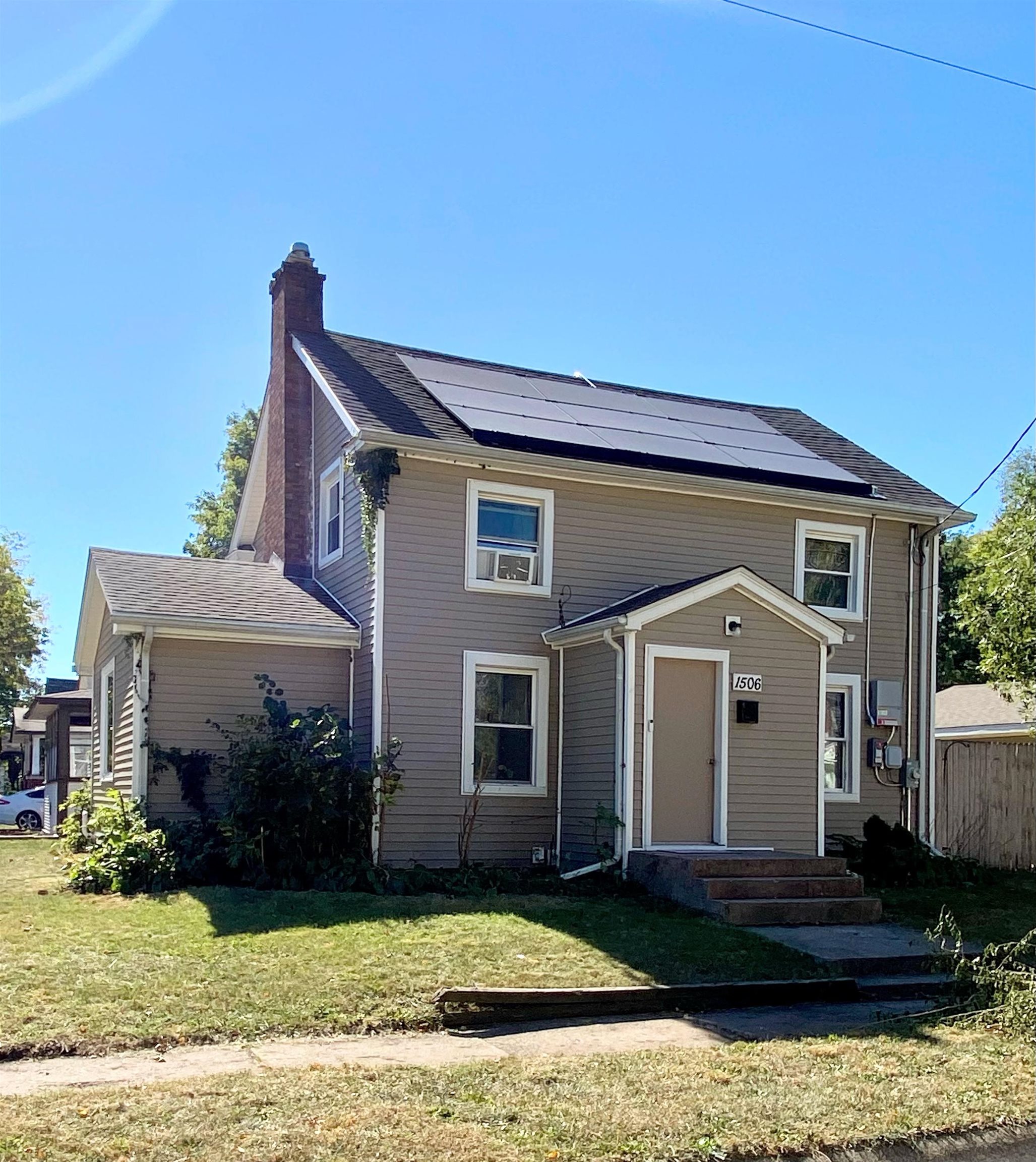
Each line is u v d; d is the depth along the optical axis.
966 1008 9.10
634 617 14.21
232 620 14.98
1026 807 18.11
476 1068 7.05
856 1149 6.14
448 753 15.32
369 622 15.43
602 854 14.20
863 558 18.36
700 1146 5.91
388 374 17.81
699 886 12.68
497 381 18.94
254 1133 5.75
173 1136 5.66
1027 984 8.98
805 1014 9.26
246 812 13.27
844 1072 7.30
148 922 10.77
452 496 15.72
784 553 17.83
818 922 12.63
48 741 26.67
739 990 9.54
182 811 14.71
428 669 15.33
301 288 19.33
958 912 13.60
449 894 13.23
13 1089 6.51
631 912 12.16
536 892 13.56
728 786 14.65
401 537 15.34
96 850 13.63
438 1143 5.70
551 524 16.30
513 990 8.70
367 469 15.29
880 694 17.94
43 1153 5.38
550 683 15.98
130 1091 6.41
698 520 17.28
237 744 14.27
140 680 14.66
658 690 14.52
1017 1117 6.68
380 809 14.47
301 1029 8.03
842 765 17.83
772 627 15.19
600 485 16.64
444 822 15.17
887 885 15.45
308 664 15.69
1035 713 22.02
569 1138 5.90
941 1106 6.73
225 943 9.97
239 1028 7.91
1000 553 17.28
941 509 18.73
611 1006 9.05
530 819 15.66
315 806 13.41
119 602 14.79
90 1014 7.95
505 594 15.91
